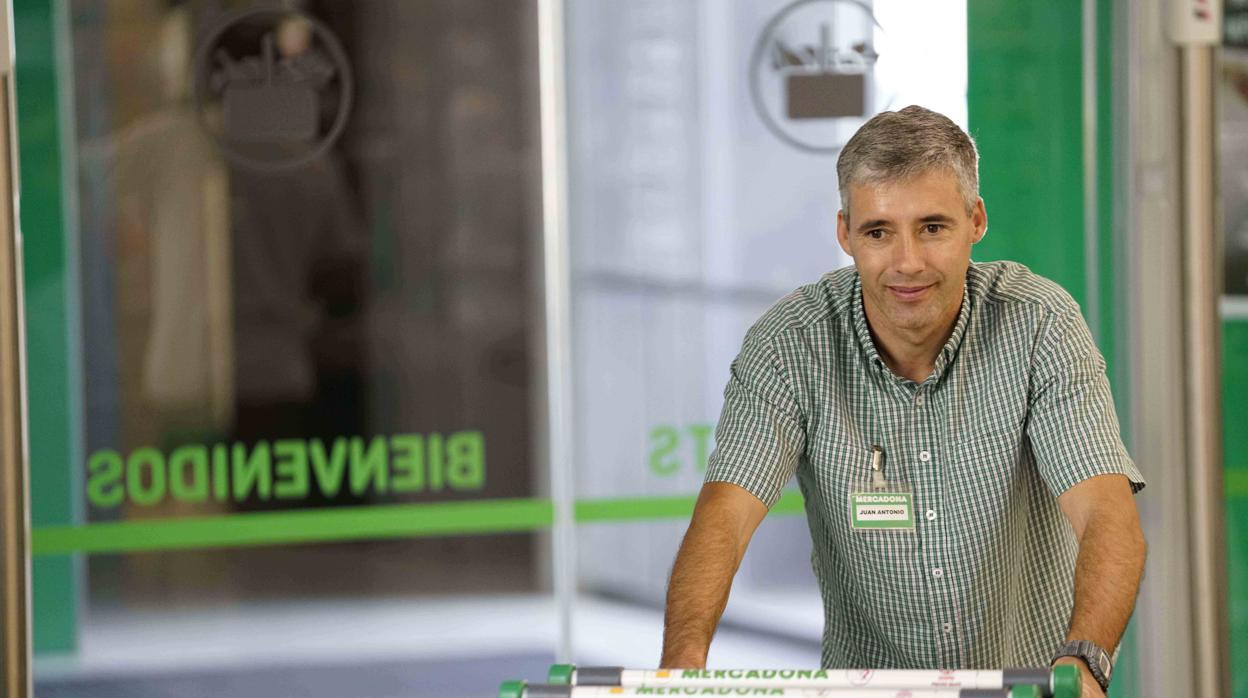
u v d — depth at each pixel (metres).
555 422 8.76
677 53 8.72
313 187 8.47
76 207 8.27
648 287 8.80
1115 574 4.36
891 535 4.91
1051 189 8.86
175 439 8.41
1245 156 8.95
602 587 8.84
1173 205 6.95
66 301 8.28
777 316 5.07
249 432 8.47
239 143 8.39
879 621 5.07
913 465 4.89
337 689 8.61
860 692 3.63
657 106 8.73
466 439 8.68
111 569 8.39
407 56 8.51
